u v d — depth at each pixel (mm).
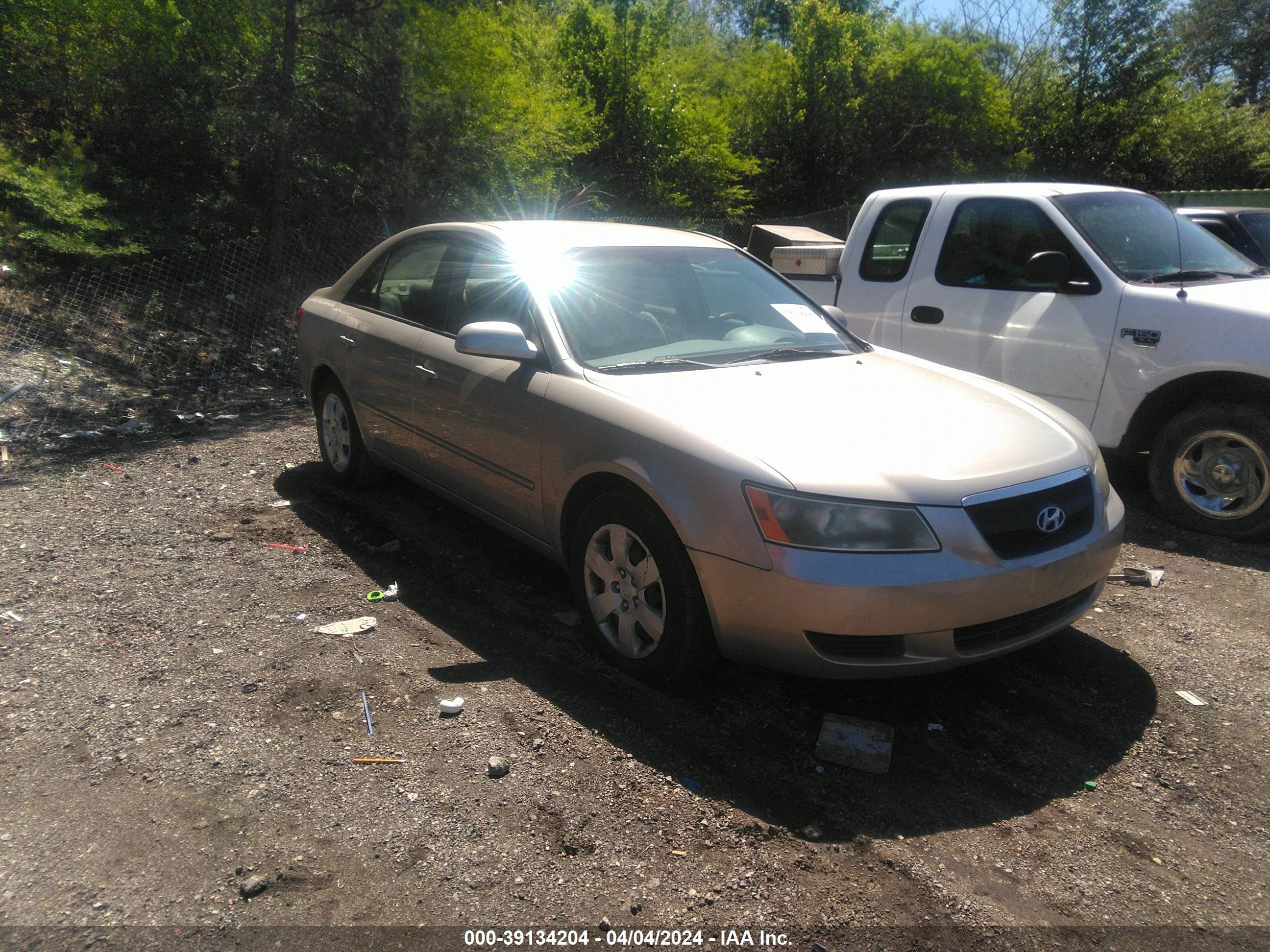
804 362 4125
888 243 6625
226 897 2467
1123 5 21156
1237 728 3400
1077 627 4203
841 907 2492
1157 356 5211
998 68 22500
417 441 4719
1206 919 2480
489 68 11367
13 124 9617
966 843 2764
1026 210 5875
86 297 8906
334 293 5707
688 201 16969
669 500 3242
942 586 3037
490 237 4539
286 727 3234
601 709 3406
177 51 9539
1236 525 5152
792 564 3014
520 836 2727
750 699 3521
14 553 4652
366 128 10531
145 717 3270
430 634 3939
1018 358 5793
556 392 3775
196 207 10195
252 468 6133
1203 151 23828
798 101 19578
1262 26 35281
